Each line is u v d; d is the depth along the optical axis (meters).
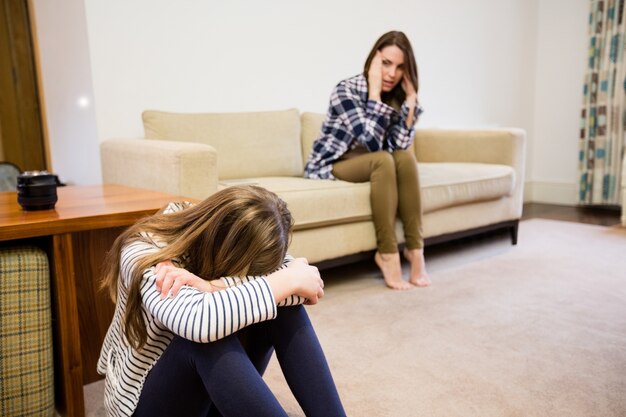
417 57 3.54
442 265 2.51
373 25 3.24
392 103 2.37
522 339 1.61
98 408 1.26
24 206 1.20
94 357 1.42
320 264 2.08
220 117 2.40
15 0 2.99
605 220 3.57
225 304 0.76
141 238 0.89
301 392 0.89
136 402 0.86
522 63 4.35
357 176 2.20
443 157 3.20
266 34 2.74
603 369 1.41
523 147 2.93
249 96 2.72
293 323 0.91
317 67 2.99
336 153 2.32
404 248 2.29
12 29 3.01
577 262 2.51
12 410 1.09
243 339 0.97
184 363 0.79
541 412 1.19
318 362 0.90
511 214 2.89
